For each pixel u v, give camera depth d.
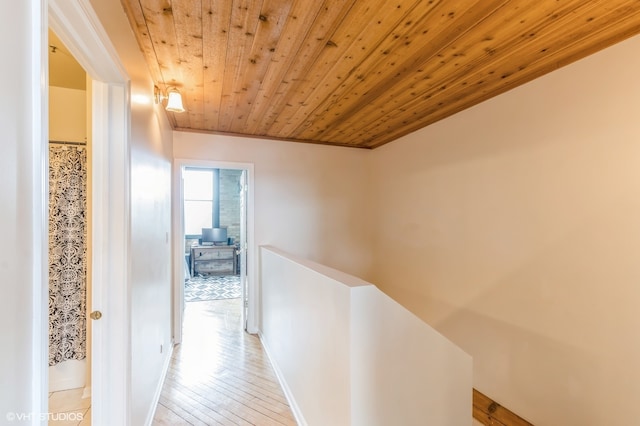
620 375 1.77
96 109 1.43
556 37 1.76
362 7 1.51
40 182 0.72
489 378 2.60
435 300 3.26
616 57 1.78
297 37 1.76
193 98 2.67
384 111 2.98
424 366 1.55
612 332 1.80
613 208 1.80
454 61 2.04
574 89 1.99
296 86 2.42
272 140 3.96
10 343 0.63
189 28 1.67
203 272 7.37
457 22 1.63
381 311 1.44
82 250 2.44
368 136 3.89
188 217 7.78
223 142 3.72
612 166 1.80
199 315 4.41
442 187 3.19
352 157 4.38
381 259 4.26
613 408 1.79
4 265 0.61
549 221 2.15
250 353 3.18
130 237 1.51
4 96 0.61
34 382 0.70
